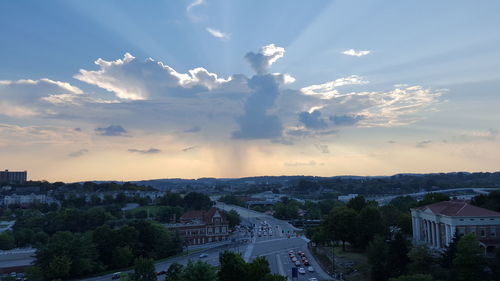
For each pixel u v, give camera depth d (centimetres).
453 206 14025
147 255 18788
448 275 10888
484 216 12988
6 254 18825
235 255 9556
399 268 12288
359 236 17250
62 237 16738
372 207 17675
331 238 18762
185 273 10031
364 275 13575
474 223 12975
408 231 17400
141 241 19088
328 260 17000
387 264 12375
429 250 12538
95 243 17375
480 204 17462
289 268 16075
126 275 12081
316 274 14850
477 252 10688
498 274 10631
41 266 15275
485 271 11062
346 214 18025
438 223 13912
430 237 14762
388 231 17825
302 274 14850
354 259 16400
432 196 18462
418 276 9875
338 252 18275
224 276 9300
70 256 15750
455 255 11250
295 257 17862
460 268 10812
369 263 13338
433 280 9994
